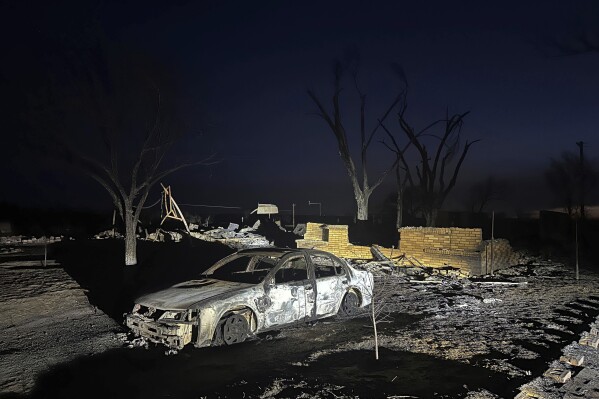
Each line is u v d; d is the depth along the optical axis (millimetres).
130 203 15430
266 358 7449
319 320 9781
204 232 24516
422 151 27641
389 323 9617
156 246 19453
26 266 13719
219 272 10859
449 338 8484
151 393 6164
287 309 8797
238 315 8164
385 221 37125
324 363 7199
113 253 17484
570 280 15297
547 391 5824
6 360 7340
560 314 10477
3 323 9141
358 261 17844
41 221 26469
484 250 16234
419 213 36594
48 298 10703
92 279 13797
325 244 19734
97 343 8156
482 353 7609
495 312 10641
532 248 23078
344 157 27594
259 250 9773
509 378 6484
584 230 26875
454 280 14773
